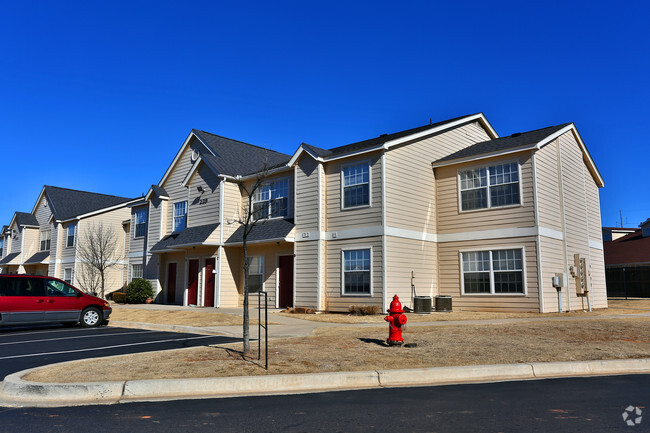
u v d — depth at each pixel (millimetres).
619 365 9266
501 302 18375
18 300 14867
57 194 38500
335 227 19391
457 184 20047
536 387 7715
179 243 23719
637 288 32969
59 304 15625
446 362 8992
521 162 18375
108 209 34219
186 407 6551
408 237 18984
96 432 5508
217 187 23656
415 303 17938
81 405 6707
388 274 17875
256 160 26562
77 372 8070
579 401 6828
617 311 19547
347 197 19266
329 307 19078
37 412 6352
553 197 19031
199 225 24312
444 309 18641
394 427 5656
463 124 22688
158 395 7230
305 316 17672
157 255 27047
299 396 7145
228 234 23016
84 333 14422
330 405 6613
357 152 18797
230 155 25578
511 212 18453
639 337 11883
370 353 9703
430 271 19844
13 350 11148
